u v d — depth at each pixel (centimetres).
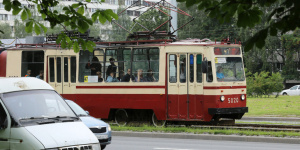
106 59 3472
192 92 3247
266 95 9769
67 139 1331
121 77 3416
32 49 3666
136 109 3444
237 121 3972
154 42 3356
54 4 1072
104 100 3459
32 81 1582
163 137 2844
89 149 1349
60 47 1172
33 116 1441
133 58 3384
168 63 3297
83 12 1046
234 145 2428
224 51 3269
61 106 1530
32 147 1312
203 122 3453
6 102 1451
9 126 1390
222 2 656
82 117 2278
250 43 638
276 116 4362
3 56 3812
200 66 3244
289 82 13712
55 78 3606
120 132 2964
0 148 1396
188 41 3434
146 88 3331
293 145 2436
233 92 3253
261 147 2334
